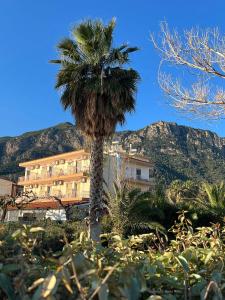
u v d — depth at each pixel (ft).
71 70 73.36
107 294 6.63
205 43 42.80
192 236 12.51
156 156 456.04
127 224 70.64
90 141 74.90
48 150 511.40
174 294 8.99
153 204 76.84
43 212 132.57
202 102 43.14
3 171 374.22
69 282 6.90
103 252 9.62
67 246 9.11
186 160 455.63
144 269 8.98
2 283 7.37
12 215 144.97
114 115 72.18
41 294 6.69
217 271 8.90
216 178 424.05
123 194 72.38
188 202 86.94
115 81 72.18
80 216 102.73
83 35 74.49
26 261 8.71
